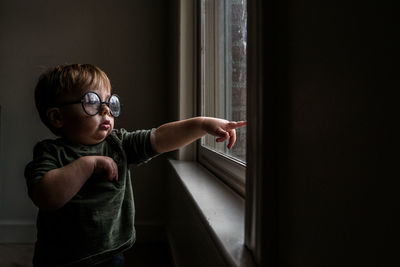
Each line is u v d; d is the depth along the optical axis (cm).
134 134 104
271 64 44
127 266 177
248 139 51
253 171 49
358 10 28
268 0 44
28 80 215
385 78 25
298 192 39
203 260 87
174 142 101
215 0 140
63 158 89
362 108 27
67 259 88
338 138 31
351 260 29
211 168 135
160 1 223
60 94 89
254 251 48
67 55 217
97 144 97
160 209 225
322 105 33
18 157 216
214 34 142
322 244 33
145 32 222
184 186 108
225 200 86
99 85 93
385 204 25
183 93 170
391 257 24
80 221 88
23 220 216
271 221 45
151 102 224
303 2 37
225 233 60
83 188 89
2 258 188
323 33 33
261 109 45
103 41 220
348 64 29
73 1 218
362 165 27
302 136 38
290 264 41
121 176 97
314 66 35
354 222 28
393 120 24
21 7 215
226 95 124
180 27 169
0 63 214
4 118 215
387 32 24
